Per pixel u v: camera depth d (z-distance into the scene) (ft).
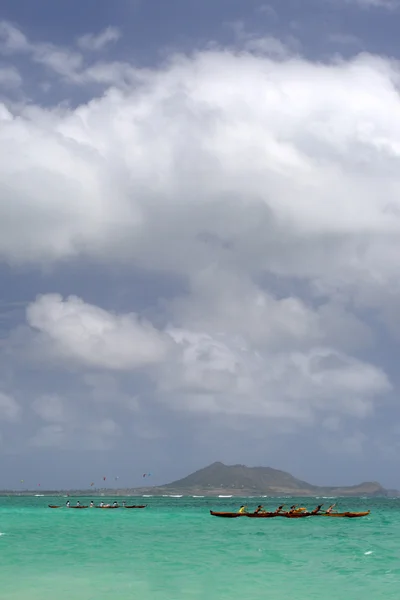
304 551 205.46
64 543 227.20
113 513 501.56
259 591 132.26
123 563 170.91
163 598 123.54
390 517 471.62
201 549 208.64
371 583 142.72
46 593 127.44
